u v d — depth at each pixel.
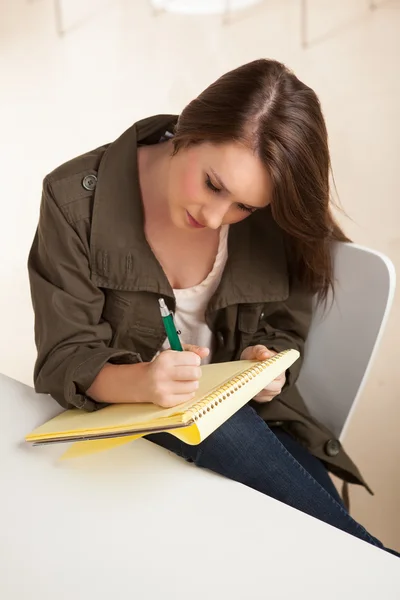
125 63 2.93
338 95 2.79
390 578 0.69
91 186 1.10
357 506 1.81
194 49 2.97
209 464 0.89
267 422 1.25
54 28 3.04
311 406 1.30
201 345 1.25
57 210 1.08
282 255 1.21
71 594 0.66
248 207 1.03
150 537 0.73
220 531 0.74
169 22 3.09
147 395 0.85
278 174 0.96
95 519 0.75
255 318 1.21
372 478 1.86
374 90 2.80
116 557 0.70
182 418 0.72
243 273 1.18
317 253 1.14
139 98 2.80
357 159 2.61
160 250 1.18
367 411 2.01
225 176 0.95
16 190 2.53
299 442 1.26
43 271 1.10
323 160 1.01
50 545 0.71
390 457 1.90
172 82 2.86
